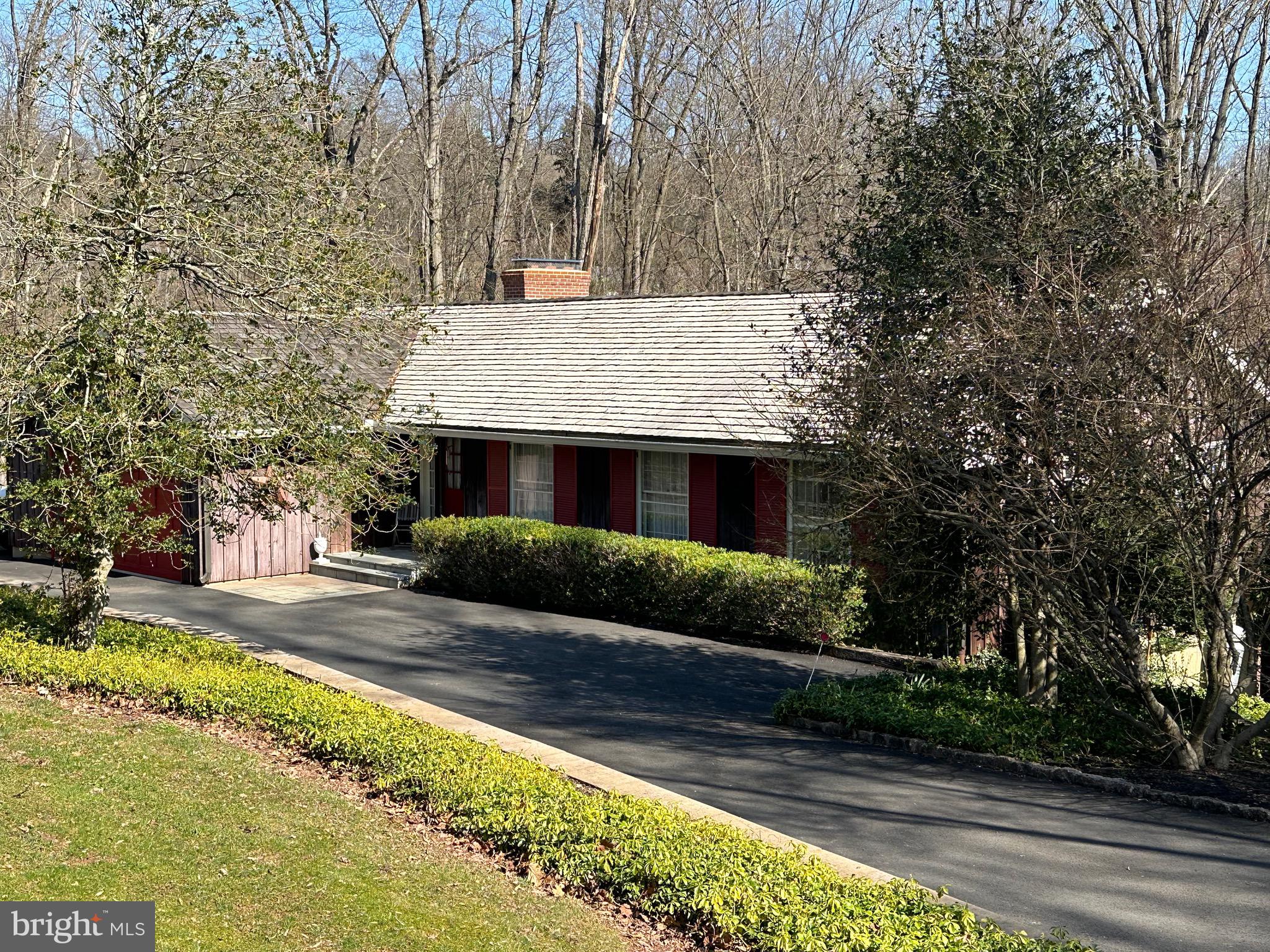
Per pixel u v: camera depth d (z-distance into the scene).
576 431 20.81
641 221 47.34
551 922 7.43
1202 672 14.47
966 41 13.46
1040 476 11.02
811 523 17.50
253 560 22.80
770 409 18.73
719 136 43.12
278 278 12.94
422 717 12.91
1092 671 11.78
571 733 12.70
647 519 20.95
